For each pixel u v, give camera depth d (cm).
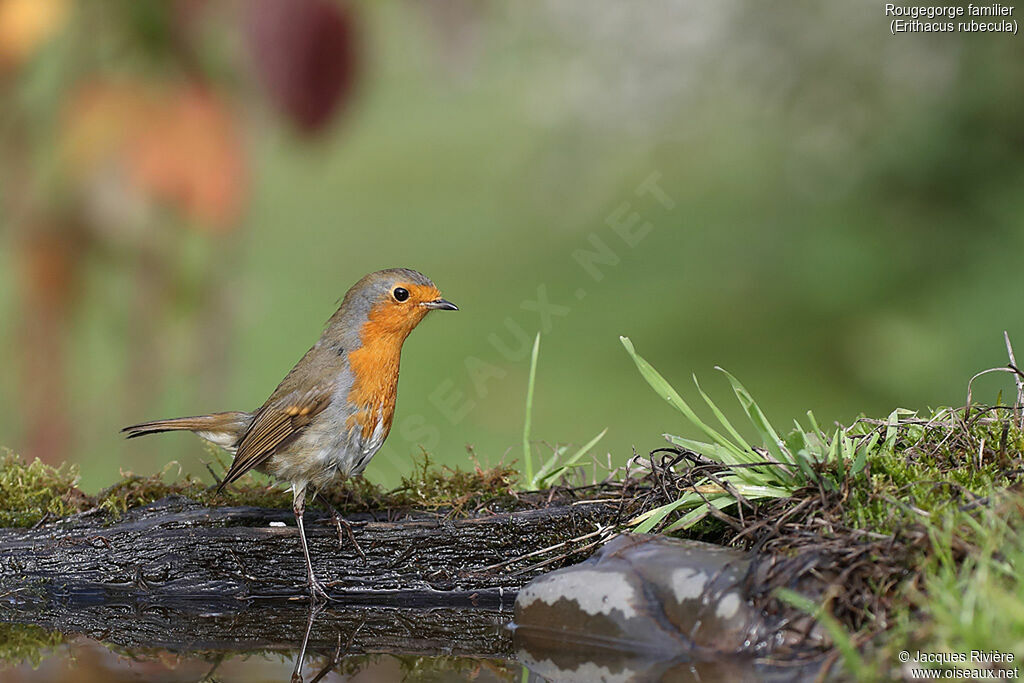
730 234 2642
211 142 572
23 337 599
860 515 727
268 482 988
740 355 2233
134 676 685
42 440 608
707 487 828
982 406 859
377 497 923
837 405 2003
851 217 2145
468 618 837
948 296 1972
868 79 2061
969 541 675
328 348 887
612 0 2030
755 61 2106
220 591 886
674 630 700
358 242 3050
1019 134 1962
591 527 873
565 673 682
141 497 936
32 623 823
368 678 681
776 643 667
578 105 2077
